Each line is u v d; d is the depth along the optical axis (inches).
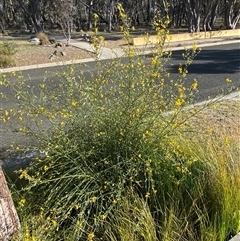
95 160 89.9
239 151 95.8
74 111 95.6
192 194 84.5
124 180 82.2
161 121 93.1
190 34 674.2
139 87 93.8
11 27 1365.7
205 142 99.4
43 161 92.6
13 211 68.9
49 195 81.5
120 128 90.0
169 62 368.5
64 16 626.8
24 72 343.3
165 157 88.4
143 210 76.0
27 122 163.6
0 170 68.2
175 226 76.7
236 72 309.1
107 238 74.8
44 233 74.3
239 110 167.3
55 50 482.3
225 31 754.2
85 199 79.6
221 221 78.3
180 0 1224.2
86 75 261.6
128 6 1275.8
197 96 211.8
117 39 676.1
